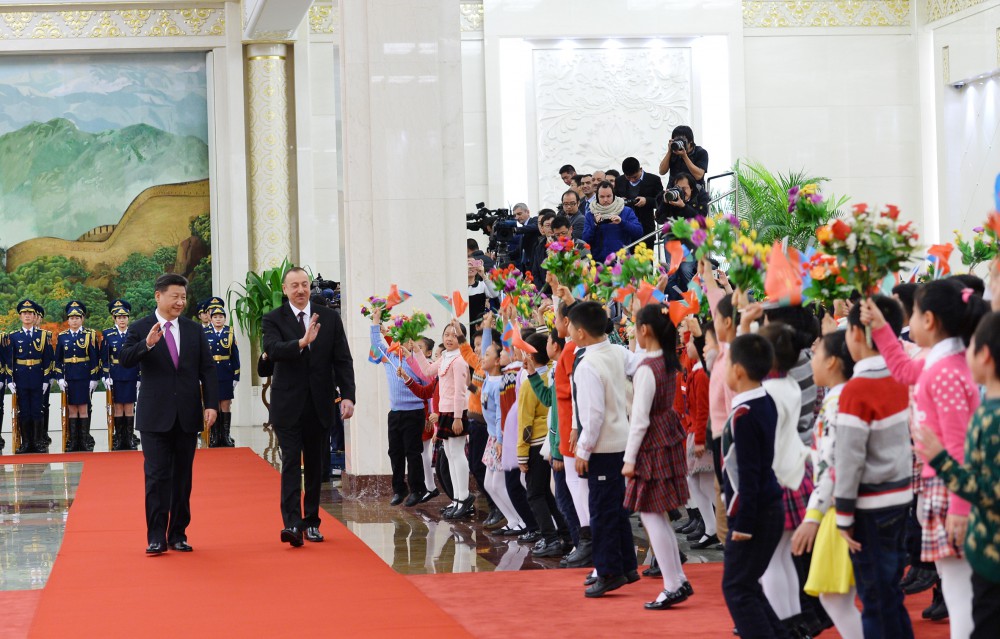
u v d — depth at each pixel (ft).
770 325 16.66
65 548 27.76
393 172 38.58
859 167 64.28
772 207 48.55
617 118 63.52
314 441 28.09
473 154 62.64
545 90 63.16
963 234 61.26
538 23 62.75
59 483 41.37
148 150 65.41
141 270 65.31
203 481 40.65
